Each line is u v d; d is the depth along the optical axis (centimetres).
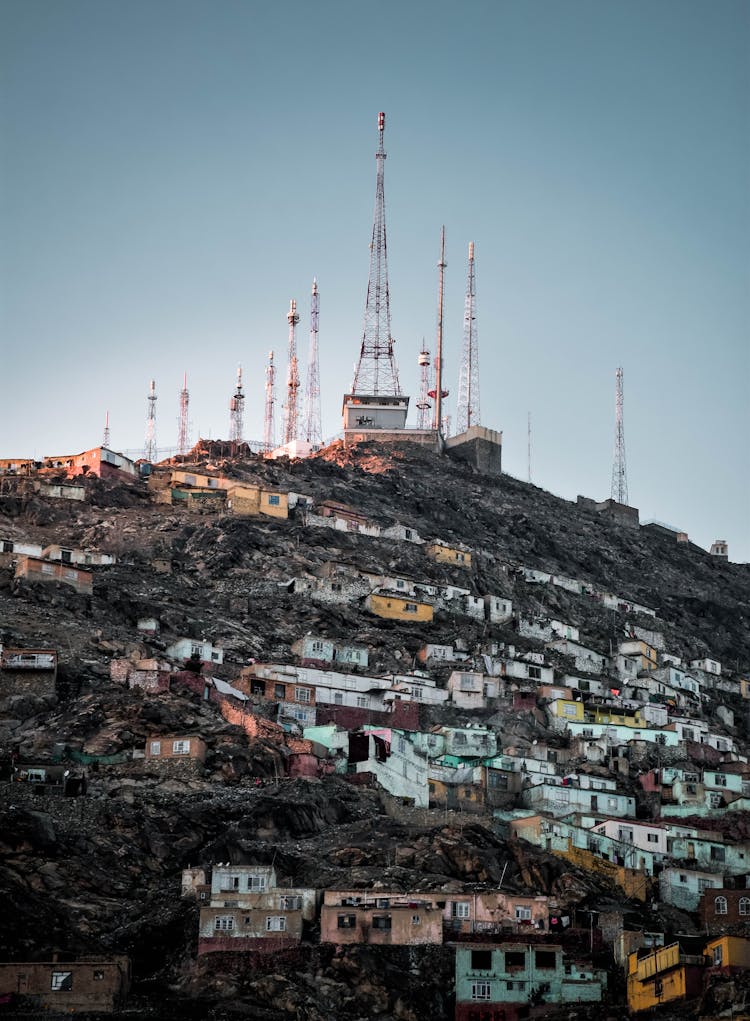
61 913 13600
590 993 13162
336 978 12925
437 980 13125
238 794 16112
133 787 16125
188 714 17562
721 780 19350
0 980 12294
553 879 15125
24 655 18025
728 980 12488
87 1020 12050
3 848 14188
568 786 18238
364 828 15825
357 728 19288
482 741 18975
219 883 13762
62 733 16862
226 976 12938
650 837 16762
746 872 16550
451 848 15212
